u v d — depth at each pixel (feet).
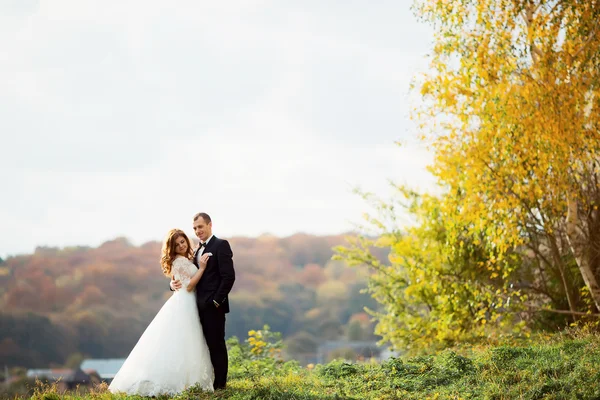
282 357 40.78
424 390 26.37
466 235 44.65
